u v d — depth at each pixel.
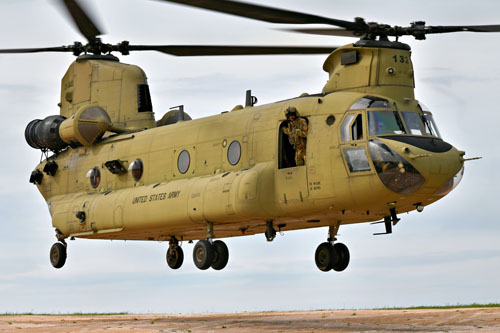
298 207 36.28
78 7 42.25
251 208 36.53
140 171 44.44
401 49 36.78
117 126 49.06
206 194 38.38
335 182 34.88
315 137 35.62
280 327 33.16
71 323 40.06
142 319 41.88
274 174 36.97
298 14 33.94
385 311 40.19
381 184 33.72
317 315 39.25
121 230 43.69
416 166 33.38
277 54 42.75
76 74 51.22
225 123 40.44
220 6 32.59
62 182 49.88
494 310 36.34
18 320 43.25
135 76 49.66
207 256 38.50
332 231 40.81
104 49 51.00
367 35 36.97
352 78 36.72
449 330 29.50
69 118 48.50
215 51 44.56
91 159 47.97
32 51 50.50
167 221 40.62
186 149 41.88
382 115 34.72
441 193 34.88
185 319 40.50
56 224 48.03
